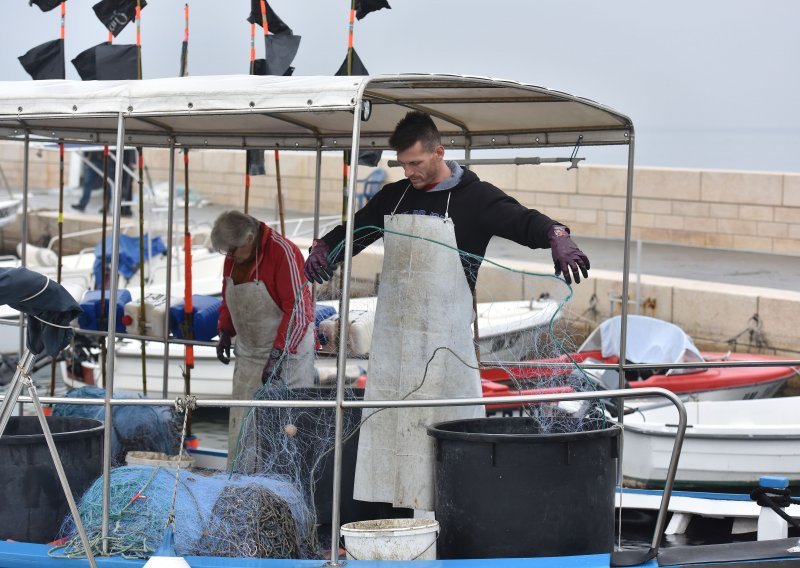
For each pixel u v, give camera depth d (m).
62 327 5.06
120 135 5.36
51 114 5.49
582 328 17.25
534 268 17.47
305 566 5.17
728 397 13.98
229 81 5.27
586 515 5.22
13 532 5.68
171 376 14.09
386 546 5.23
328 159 25.42
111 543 5.39
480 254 5.69
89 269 18.36
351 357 7.63
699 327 16.47
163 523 5.45
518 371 7.27
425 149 5.53
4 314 14.62
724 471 10.80
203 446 12.59
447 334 5.71
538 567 4.96
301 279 6.92
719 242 21.36
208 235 20.62
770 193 20.70
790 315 15.57
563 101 6.16
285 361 6.83
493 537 5.16
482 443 5.17
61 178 8.95
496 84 5.50
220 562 5.24
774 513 6.01
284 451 6.36
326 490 6.43
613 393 4.94
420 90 5.97
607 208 22.28
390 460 5.83
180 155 28.52
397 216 5.71
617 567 4.97
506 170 23.25
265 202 27.14
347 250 4.87
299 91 5.01
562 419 5.92
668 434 10.81
